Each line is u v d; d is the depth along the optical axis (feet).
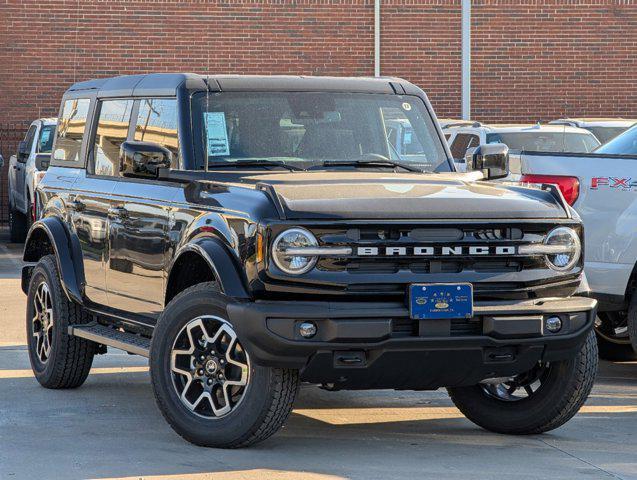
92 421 23.47
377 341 19.25
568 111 82.28
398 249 19.52
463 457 20.62
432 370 20.03
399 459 20.38
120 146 23.94
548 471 19.62
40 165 54.13
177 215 21.85
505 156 24.52
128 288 23.90
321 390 27.48
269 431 20.10
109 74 78.69
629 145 28.35
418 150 24.53
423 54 81.00
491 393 22.74
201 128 23.15
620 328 31.19
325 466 19.72
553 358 20.59
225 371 20.38
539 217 20.51
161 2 78.69
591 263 27.48
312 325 19.19
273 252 19.26
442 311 19.51
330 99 24.23
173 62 78.95
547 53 81.92
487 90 81.87
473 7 81.41
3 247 67.05
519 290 20.25
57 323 26.40
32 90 78.33
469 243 19.86
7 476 18.98
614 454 20.95
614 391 27.53
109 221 24.58
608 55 82.12
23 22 78.02
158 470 19.31
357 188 20.74
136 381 28.30
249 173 22.58
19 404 25.30
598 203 27.37
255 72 79.71
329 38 80.23
